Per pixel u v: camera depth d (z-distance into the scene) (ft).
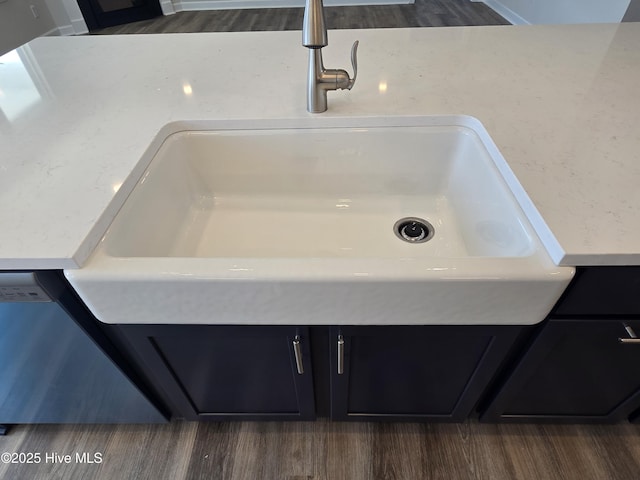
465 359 2.63
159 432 4.01
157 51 3.79
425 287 1.85
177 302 1.97
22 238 1.89
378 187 3.16
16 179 2.25
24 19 13.24
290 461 3.80
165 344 2.51
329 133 2.83
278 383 3.02
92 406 3.31
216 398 3.25
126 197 2.25
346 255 2.83
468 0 18.13
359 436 3.93
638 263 1.77
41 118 2.83
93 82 3.28
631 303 2.10
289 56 3.60
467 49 3.64
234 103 2.92
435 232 2.98
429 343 2.49
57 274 2.02
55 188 2.18
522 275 1.79
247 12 17.28
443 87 3.04
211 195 3.21
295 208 3.18
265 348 2.56
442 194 3.13
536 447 3.81
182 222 2.93
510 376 2.80
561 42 3.75
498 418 3.46
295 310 2.02
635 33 3.92
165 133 2.72
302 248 2.88
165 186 2.68
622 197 2.00
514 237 2.10
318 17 2.35
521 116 2.67
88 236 1.90
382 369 2.81
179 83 3.22
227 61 3.54
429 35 3.95
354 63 2.49
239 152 2.94
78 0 14.58
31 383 2.93
